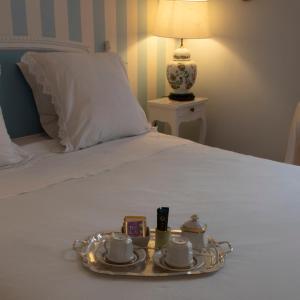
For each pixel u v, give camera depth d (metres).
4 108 2.32
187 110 3.02
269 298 1.05
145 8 2.98
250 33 2.98
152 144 2.29
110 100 2.27
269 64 2.94
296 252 1.26
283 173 1.90
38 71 2.22
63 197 1.61
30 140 2.33
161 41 3.18
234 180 1.81
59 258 1.20
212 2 3.11
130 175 1.85
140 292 1.06
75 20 2.56
